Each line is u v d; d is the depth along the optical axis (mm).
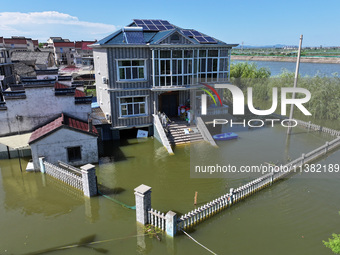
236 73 32469
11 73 33438
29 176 15180
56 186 14172
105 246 9727
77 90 24844
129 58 19734
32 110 17391
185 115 22391
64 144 15734
